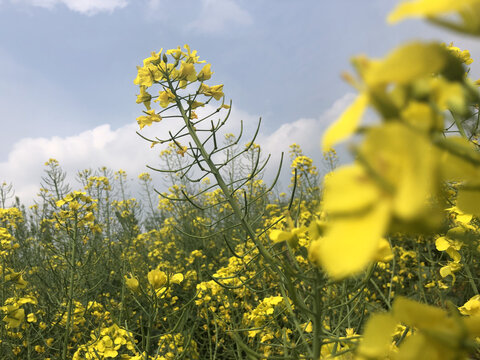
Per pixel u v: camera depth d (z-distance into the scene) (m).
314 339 0.10
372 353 0.05
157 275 0.24
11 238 0.45
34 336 0.47
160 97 0.29
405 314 0.05
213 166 0.26
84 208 0.41
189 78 0.30
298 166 0.71
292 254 0.12
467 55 0.20
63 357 0.36
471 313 0.12
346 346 0.14
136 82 0.30
